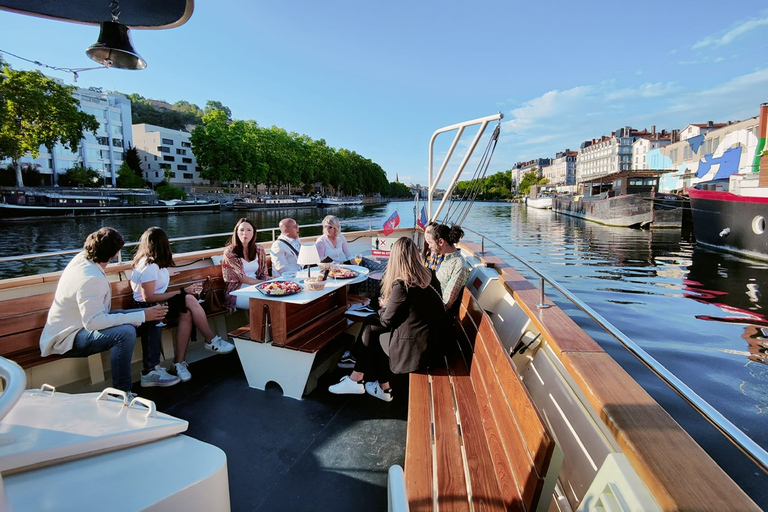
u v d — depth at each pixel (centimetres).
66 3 212
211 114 5506
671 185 4988
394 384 336
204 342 408
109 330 280
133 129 7188
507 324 300
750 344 732
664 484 91
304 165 7225
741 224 1842
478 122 456
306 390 315
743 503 85
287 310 311
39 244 2309
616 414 119
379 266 561
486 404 200
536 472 124
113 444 131
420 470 170
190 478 125
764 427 466
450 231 334
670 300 1065
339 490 213
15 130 3819
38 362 274
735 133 3900
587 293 1146
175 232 2933
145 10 216
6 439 121
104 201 4081
